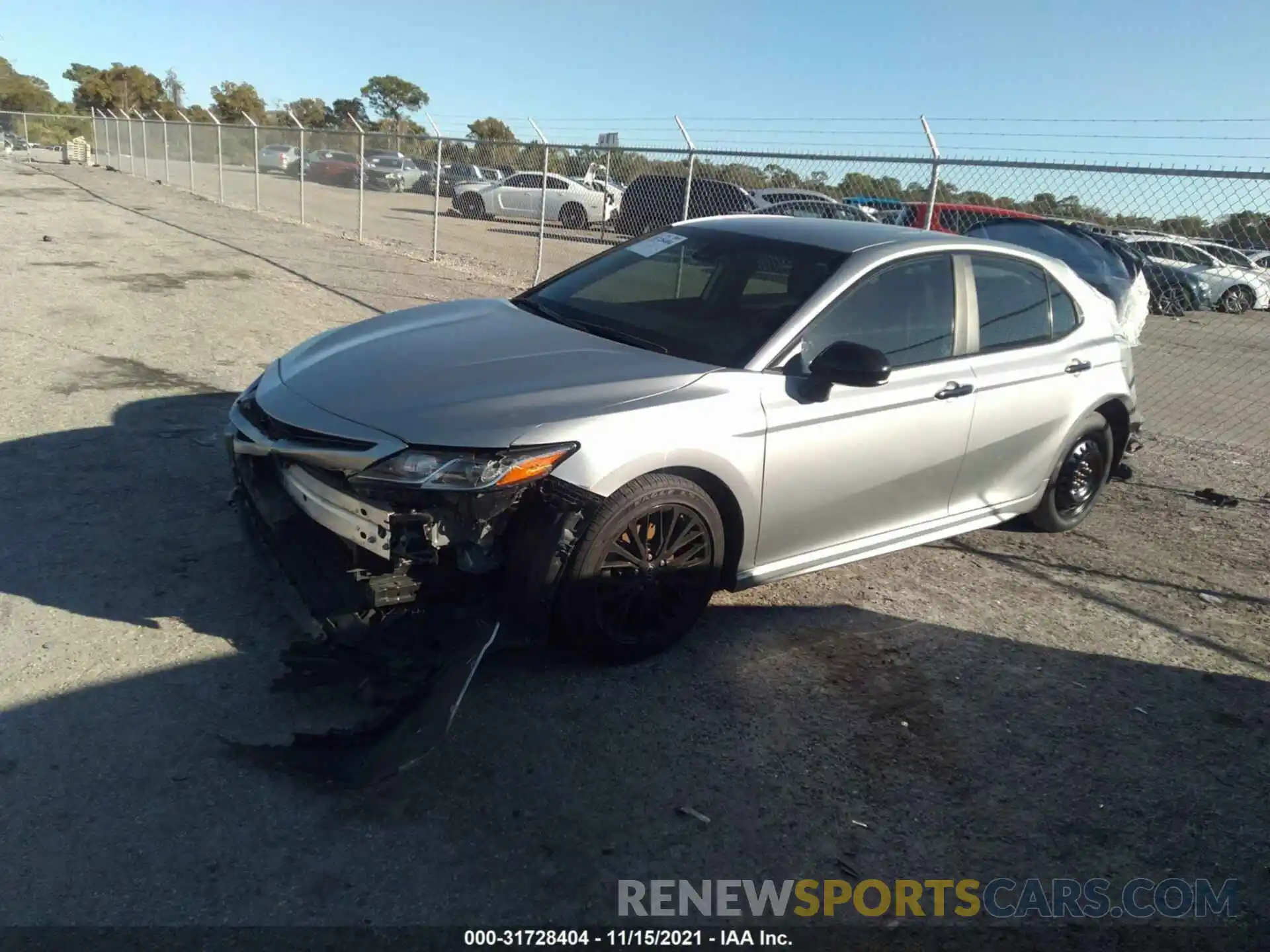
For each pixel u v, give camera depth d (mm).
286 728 3193
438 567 3346
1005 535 5641
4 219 15883
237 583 4086
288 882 2576
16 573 4008
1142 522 6090
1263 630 4656
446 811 2895
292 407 3529
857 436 4086
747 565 3973
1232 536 5934
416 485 3146
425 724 3018
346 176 24469
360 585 3391
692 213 12219
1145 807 3244
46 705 3180
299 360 4008
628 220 13617
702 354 3920
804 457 3922
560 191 19234
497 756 3148
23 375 6980
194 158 26250
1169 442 8305
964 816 3123
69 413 6188
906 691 3811
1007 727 3631
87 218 17406
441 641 3270
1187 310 10828
